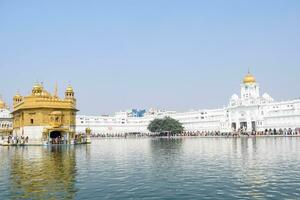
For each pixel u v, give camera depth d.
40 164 39.16
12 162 41.47
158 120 160.00
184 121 177.75
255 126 141.38
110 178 28.62
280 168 32.84
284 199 20.44
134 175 30.19
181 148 65.56
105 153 55.53
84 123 187.00
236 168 33.44
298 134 117.31
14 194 22.59
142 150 62.22
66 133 88.88
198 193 22.47
